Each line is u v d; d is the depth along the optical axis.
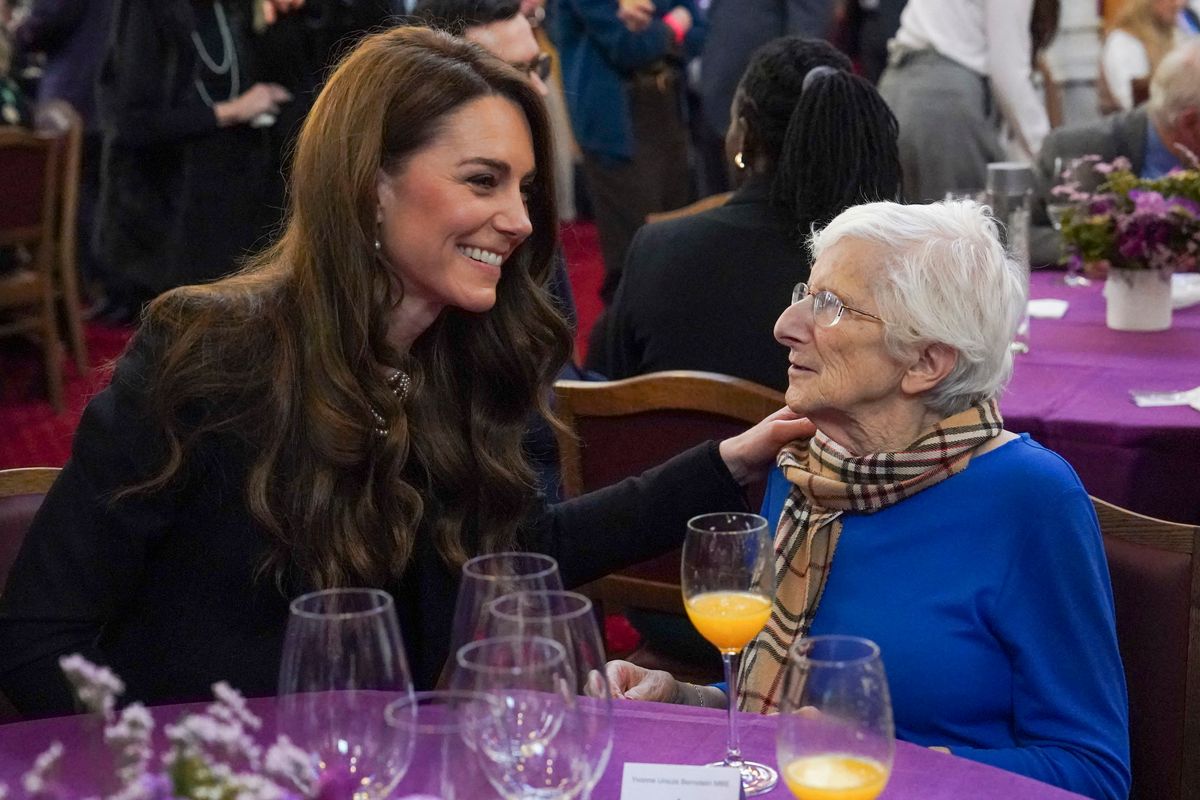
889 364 1.66
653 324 2.61
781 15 5.89
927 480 1.67
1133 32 4.98
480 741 1.05
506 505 1.82
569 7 5.36
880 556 1.68
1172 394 2.52
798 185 2.46
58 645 1.64
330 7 4.23
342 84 1.66
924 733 1.63
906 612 1.65
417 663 1.80
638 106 5.43
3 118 5.23
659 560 2.41
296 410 1.67
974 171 4.73
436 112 1.64
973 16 4.67
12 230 4.94
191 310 1.70
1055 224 3.63
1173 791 1.65
